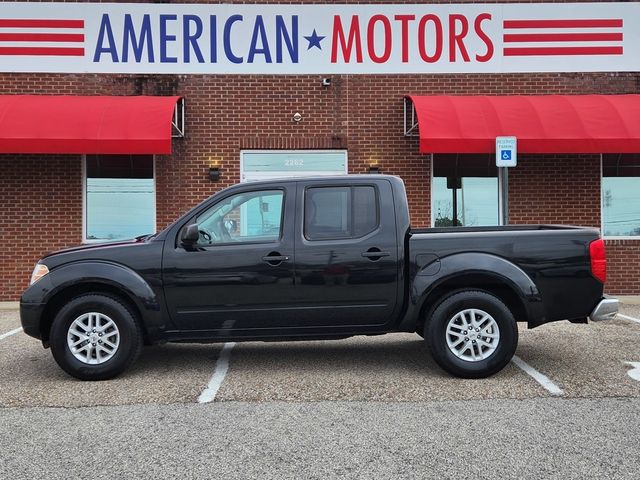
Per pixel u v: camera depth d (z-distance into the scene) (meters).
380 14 11.20
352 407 4.74
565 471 3.53
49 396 5.07
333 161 11.20
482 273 5.46
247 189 5.71
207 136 11.08
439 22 11.21
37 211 10.84
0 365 6.17
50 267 5.54
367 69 11.20
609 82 11.30
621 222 11.27
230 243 5.57
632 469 3.55
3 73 10.95
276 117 11.14
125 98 10.36
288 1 11.12
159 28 11.04
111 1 10.98
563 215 11.21
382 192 5.69
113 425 4.36
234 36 11.10
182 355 6.55
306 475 3.50
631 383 5.34
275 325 5.55
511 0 11.23
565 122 9.95
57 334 5.42
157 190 11.01
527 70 11.27
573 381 5.41
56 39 10.95
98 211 11.02
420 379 5.53
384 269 5.53
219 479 3.46
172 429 4.27
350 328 5.61
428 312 5.60
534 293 5.45
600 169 11.22
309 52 11.16
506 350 5.42
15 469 3.61
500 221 11.17
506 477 3.46
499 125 9.91
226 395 5.06
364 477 3.47
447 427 4.27
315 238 5.58
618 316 8.96
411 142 11.20
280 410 4.68
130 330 5.47
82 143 9.53
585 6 11.24
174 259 5.48
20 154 10.83
